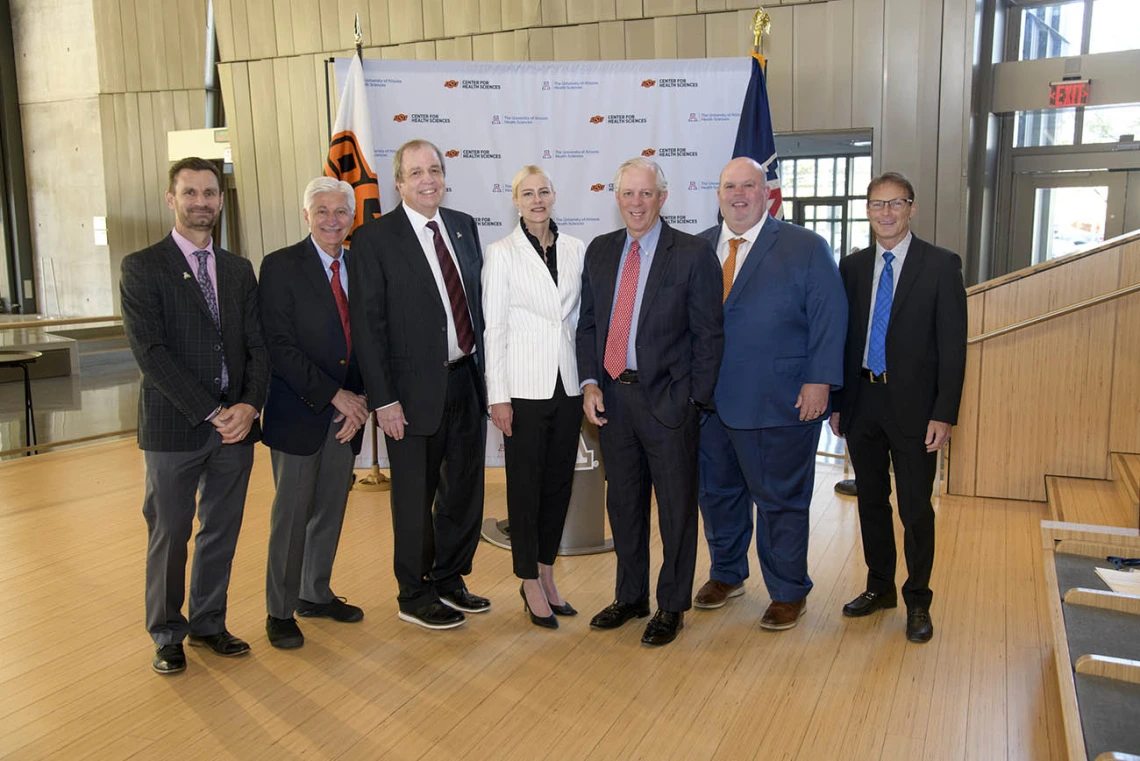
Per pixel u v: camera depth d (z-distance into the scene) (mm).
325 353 2881
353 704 2541
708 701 2533
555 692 2594
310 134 7887
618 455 2930
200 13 9367
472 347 2998
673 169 4254
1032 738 2324
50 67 11469
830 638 2928
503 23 6883
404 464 2924
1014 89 5957
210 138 9125
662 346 2803
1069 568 2764
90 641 2975
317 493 3035
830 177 7359
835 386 2934
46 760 2273
